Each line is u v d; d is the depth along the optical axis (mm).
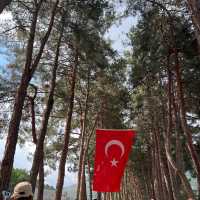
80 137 38781
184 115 25078
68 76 29703
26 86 17953
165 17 24969
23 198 4285
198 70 27000
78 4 21203
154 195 46312
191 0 17750
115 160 13164
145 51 25609
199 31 17609
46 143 39062
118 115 37188
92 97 35031
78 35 21859
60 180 27141
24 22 21766
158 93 31734
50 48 26156
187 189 23922
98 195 32500
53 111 34875
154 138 37062
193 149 24594
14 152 16453
